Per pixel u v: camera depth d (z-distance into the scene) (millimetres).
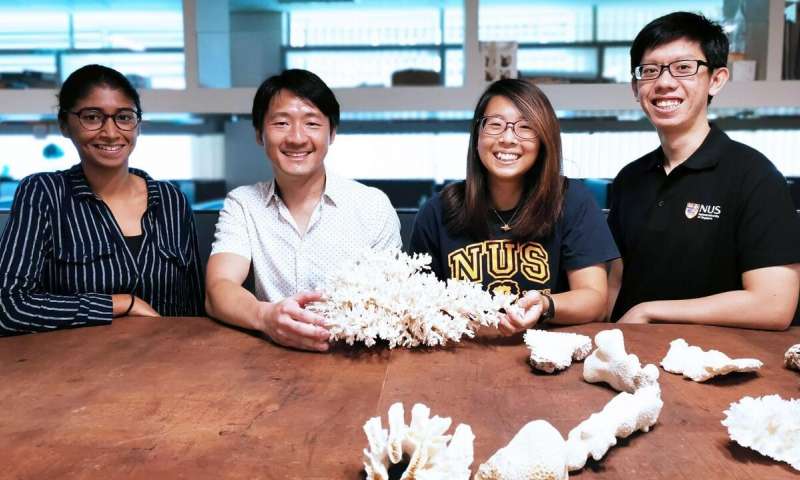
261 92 1403
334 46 2561
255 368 985
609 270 1667
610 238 1387
